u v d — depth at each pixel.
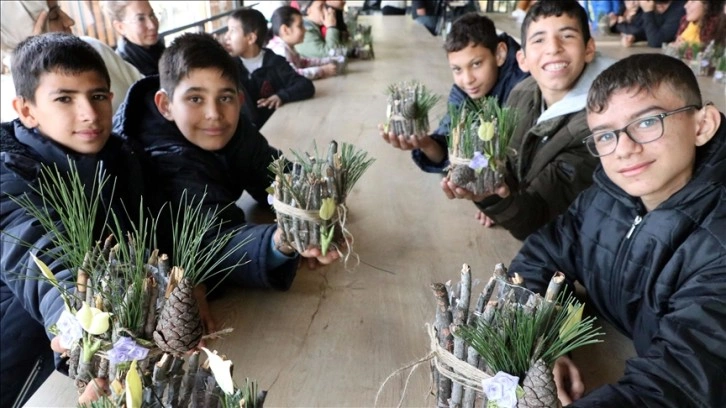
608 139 0.96
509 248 1.38
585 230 1.12
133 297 0.70
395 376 0.93
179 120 1.40
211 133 1.42
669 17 3.63
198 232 0.94
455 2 5.31
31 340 1.27
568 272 1.16
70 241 0.86
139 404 0.60
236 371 0.95
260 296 1.17
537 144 1.63
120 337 0.69
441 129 2.03
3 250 1.02
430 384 0.88
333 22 4.00
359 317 1.10
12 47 2.59
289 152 2.05
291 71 3.04
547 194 1.45
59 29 2.66
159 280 0.76
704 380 0.74
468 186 1.30
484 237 1.44
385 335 1.05
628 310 1.04
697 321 0.79
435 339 0.71
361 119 2.48
